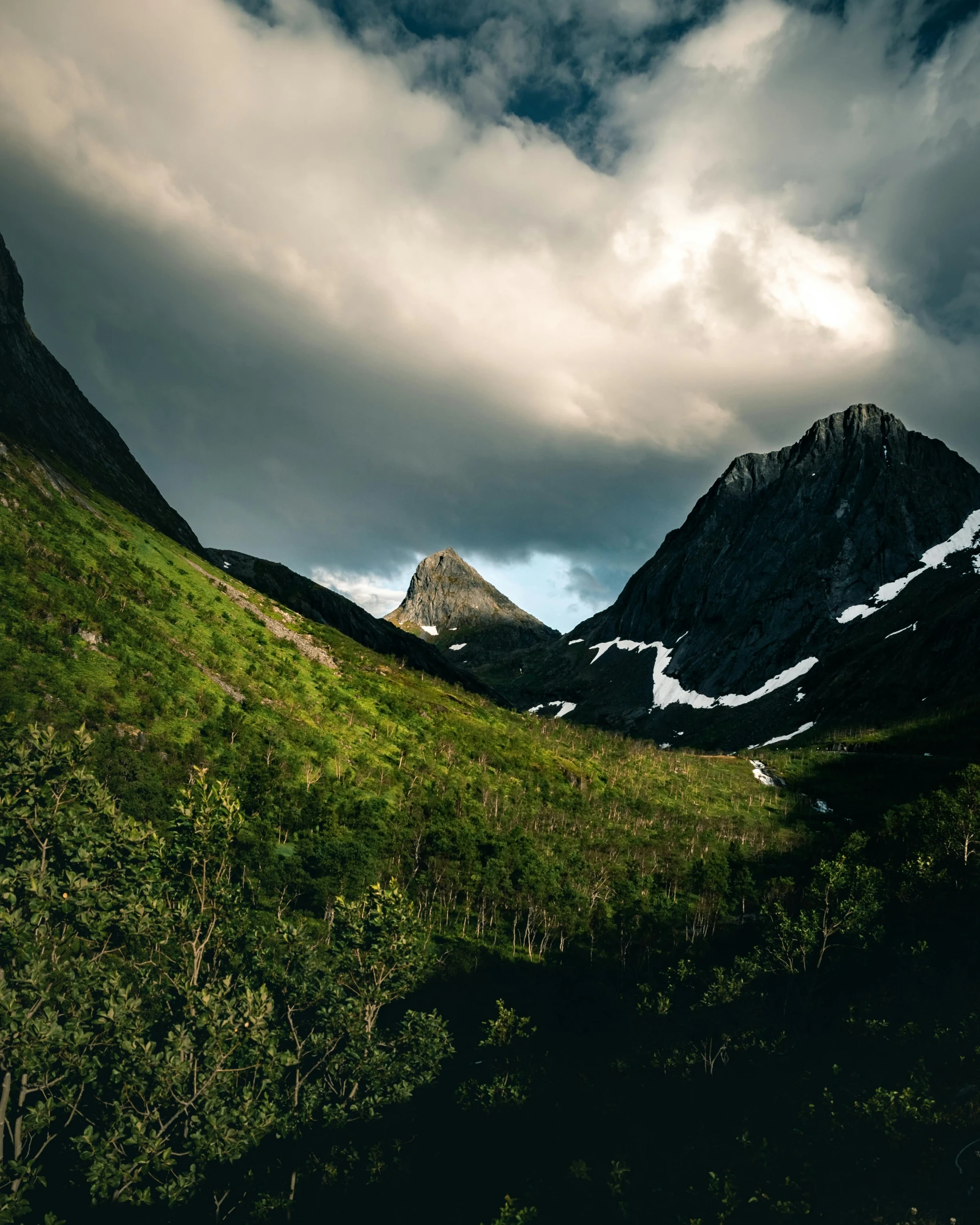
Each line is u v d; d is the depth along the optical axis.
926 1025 60.34
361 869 108.88
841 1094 54.16
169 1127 49.16
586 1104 65.44
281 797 125.75
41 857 49.53
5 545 155.25
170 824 63.47
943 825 101.81
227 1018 46.59
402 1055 60.50
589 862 144.75
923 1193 39.25
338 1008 57.81
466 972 97.88
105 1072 48.94
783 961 80.75
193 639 177.25
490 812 161.88
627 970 107.38
